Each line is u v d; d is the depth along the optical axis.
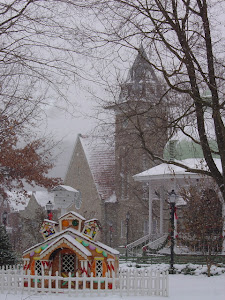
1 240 27.23
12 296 19.33
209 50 19.44
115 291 20.33
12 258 27.17
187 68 19.23
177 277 30.75
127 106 23.66
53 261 21.25
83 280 19.72
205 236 31.78
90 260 20.75
